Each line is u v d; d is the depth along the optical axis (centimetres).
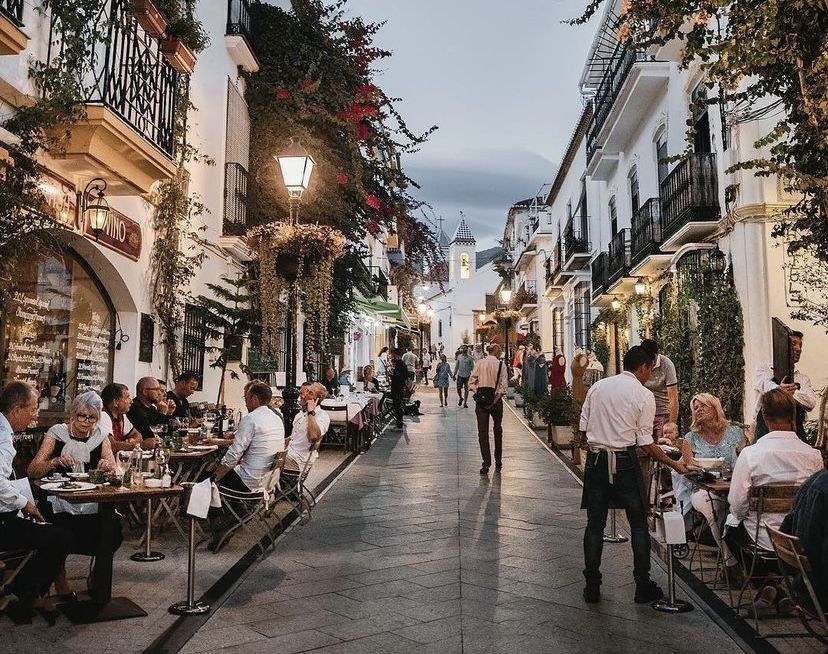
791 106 689
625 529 745
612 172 2017
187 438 767
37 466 543
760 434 660
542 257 3450
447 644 427
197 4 1127
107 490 480
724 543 517
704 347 1094
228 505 634
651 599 507
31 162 603
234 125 1353
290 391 1034
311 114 1478
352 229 1630
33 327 726
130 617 466
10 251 589
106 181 735
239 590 532
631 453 523
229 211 1295
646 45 621
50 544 462
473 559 622
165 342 999
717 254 1151
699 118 1309
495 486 1002
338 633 443
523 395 2202
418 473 1121
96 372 854
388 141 1603
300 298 1102
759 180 1003
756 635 439
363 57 1588
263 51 1476
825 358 984
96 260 808
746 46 528
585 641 434
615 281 1753
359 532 724
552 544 679
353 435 1395
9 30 523
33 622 458
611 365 1983
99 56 783
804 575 366
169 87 861
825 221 627
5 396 478
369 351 3456
